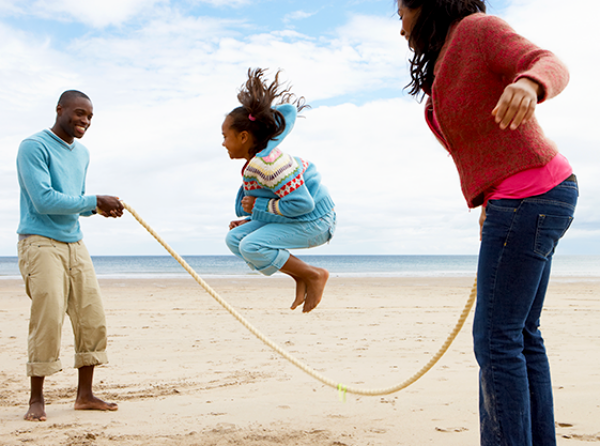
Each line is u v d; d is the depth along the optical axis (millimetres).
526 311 2193
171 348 6594
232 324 8797
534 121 2184
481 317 2234
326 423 3525
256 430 3379
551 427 2381
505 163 2133
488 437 2215
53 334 3840
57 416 3766
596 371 5039
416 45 2490
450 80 2221
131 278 25422
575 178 2244
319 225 3398
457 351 6379
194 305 11641
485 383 2219
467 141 2240
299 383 4727
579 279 25734
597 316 9875
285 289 16453
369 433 3318
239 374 5125
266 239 3262
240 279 23109
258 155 3281
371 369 5367
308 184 3426
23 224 3939
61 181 3988
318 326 8672
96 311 4066
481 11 2363
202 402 4098
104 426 3500
